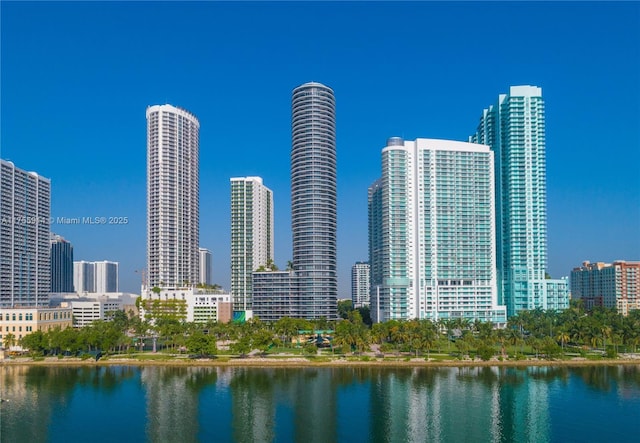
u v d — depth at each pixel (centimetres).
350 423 19888
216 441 18200
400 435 18662
